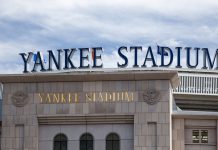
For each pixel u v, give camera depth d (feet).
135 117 246.88
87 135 251.39
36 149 250.37
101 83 249.96
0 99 280.92
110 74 247.50
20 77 252.01
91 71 265.13
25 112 252.42
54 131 252.42
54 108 251.19
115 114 247.91
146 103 246.88
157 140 245.04
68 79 250.78
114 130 249.96
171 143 251.19
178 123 255.70
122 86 248.73
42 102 252.01
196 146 256.32
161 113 245.65
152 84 247.09
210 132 257.34
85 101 250.16
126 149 248.32
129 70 270.46
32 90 253.03
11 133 252.21
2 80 253.24
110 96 248.93
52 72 268.82
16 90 253.65
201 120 257.14
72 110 250.16
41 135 252.83
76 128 252.01
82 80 250.57
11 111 253.03
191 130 257.14
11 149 251.39
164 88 246.47
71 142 251.39
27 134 251.39
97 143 250.37
